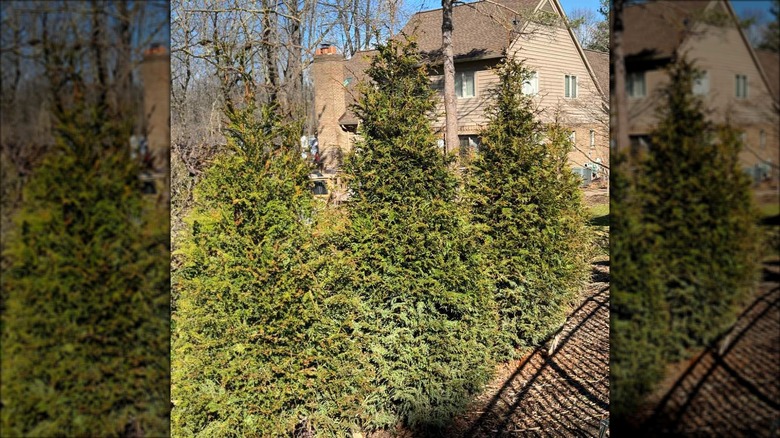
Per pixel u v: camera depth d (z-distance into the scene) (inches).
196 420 144.1
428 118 189.3
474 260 193.0
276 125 148.6
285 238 148.1
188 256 143.9
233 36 385.4
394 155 178.7
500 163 236.4
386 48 182.2
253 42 333.4
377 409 181.8
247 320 147.4
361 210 178.4
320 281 155.5
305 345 153.9
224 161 143.9
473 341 194.1
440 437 178.7
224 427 144.9
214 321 142.4
